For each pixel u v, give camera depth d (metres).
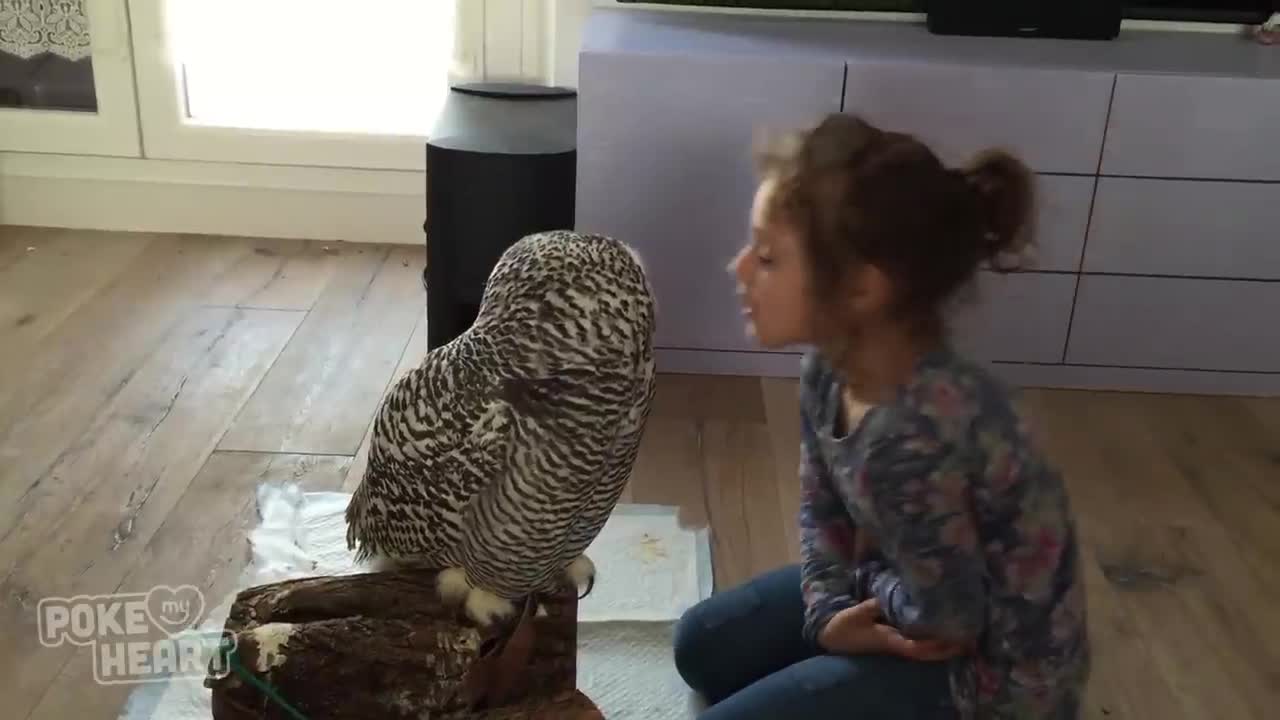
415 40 2.93
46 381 2.28
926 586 1.15
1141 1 2.59
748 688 1.29
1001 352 2.47
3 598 1.69
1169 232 2.38
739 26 2.56
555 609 1.26
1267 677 1.66
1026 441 1.13
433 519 1.13
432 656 1.15
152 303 2.63
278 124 2.95
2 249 2.87
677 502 2.01
